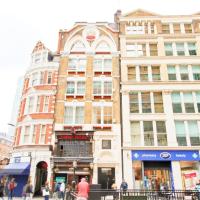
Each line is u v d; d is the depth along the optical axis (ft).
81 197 36.37
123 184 66.90
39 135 86.17
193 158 78.33
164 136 83.35
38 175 83.51
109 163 79.46
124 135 82.89
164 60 94.07
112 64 95.09
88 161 79.30
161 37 98.32
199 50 95.20
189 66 93.15
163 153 79.36
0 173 81.10
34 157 83.46
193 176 77.92
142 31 101.04
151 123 85.56
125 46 97.81
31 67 99.19
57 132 83.97
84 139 82.99
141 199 44.80
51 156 80.94
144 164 80.23
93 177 77.71
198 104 87.40
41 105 90.48
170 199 48.98
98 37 100.32
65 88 91.91
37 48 102.99
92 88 91.35
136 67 94.68
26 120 89.86
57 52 100.07
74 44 100.32
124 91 89.51
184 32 99.81
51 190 76.59
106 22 102.83
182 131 83.92
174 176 76.69
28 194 57.00
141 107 87.86
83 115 87.71
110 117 87.15
